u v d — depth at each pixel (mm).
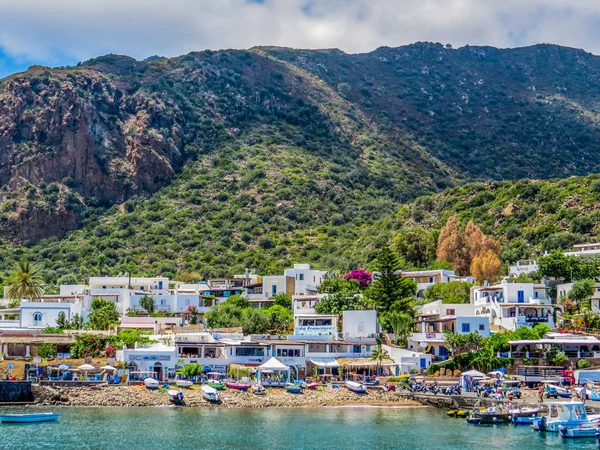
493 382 134375
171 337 152000
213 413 125312
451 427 117250
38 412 124375
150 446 103062
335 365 146000
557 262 188125
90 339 149250
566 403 114938
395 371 147625
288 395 135875
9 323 166375
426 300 186000
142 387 136375
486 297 168625
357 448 103750
